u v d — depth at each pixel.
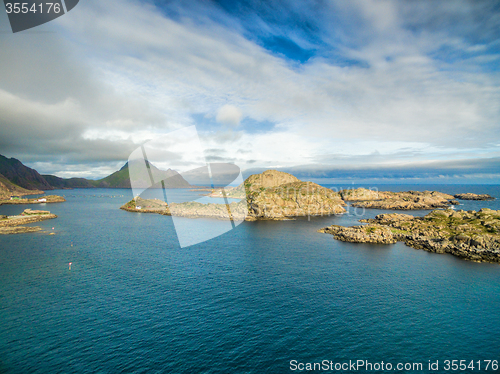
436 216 156.00
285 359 43.84
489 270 85.19
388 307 60.41
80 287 68.88
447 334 51.00
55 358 42.91
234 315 56.00
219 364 42.38
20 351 44.41
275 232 147.12
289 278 76.44
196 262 90.12
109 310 57.44
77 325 51.81
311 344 47.53
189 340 47.84
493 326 53.78
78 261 91.00
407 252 106.50
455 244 110.75
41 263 88.94
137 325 52.03
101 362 42.25
